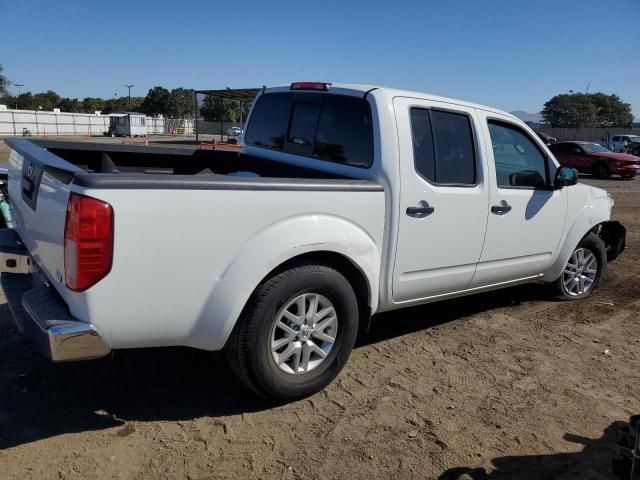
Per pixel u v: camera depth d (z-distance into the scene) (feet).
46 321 9.19
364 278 12.27
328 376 11.94
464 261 14.34
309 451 10.06
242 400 11.68
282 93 15.53
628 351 15.15
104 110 394.93
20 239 12.71
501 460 10.06
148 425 10.66
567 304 18.93
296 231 10.71
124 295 9.27
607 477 9.70
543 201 16.25
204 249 9.77
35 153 11.43
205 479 9.22
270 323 10.73
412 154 12.71
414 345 14.92
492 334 15.93
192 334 10.10
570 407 11.99
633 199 52.70
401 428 10.90
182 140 156.76
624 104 346.13
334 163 13.52
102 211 8.82
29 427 10.40
